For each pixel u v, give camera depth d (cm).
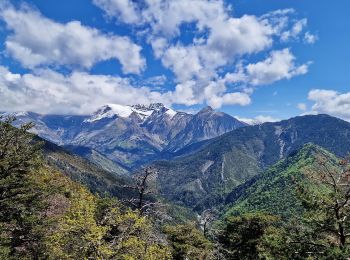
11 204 2894
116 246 2416
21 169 3006
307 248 2425
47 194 3181
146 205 3256
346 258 2167
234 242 6250
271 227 5700
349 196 2328
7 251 2603
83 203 2492
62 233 2511
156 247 2681
